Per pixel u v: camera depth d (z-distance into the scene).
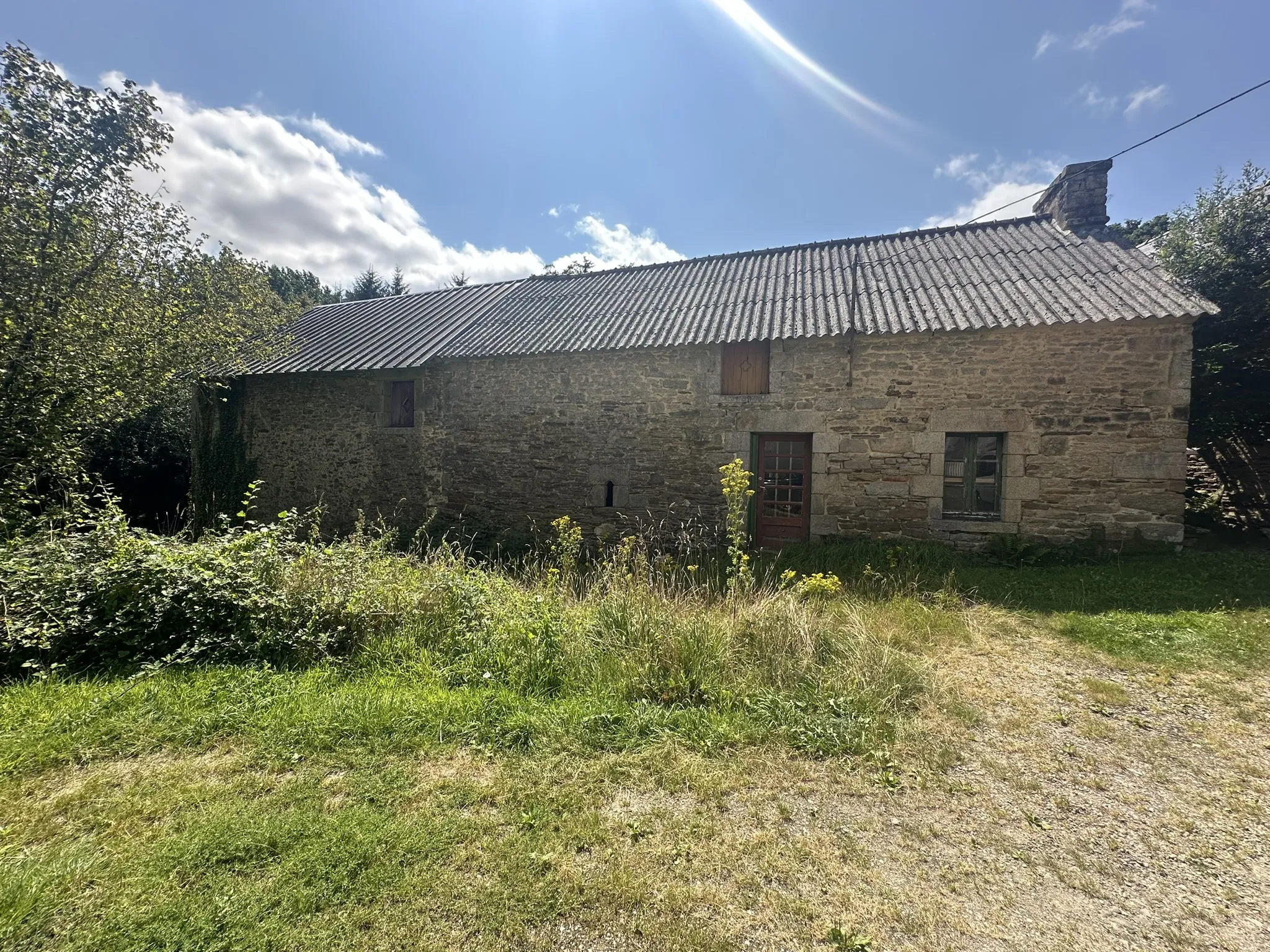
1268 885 1.94
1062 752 2.77
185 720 2.88
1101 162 8.28
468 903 1.82
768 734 2.87
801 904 1.84
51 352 5.62
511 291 11.14
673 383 7.90
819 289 8.05
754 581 5.34
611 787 2.46
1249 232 7.52
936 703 3.23
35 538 4.36
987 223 8.99
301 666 3.58
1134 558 6.14
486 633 3.89
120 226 6.68
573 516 8.41
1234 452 8.19
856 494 7.18
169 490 13.22
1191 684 3.47
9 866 1.91
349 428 9.76
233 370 9.67
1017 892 1.91
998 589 5.38
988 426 6.69
